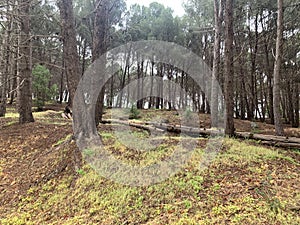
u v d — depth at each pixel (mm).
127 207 4473
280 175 5074
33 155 7793
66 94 30484
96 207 4695
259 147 7094
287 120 24281
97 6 8398
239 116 26000
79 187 5414
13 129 10500
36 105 19578
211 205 4145
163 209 4242
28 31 10992
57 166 6465
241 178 4941
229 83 8750
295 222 3557
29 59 11164
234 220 3703
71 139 7426
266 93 25078
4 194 6023
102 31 8781
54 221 4641
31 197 5613
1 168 7434
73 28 7609
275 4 17219
